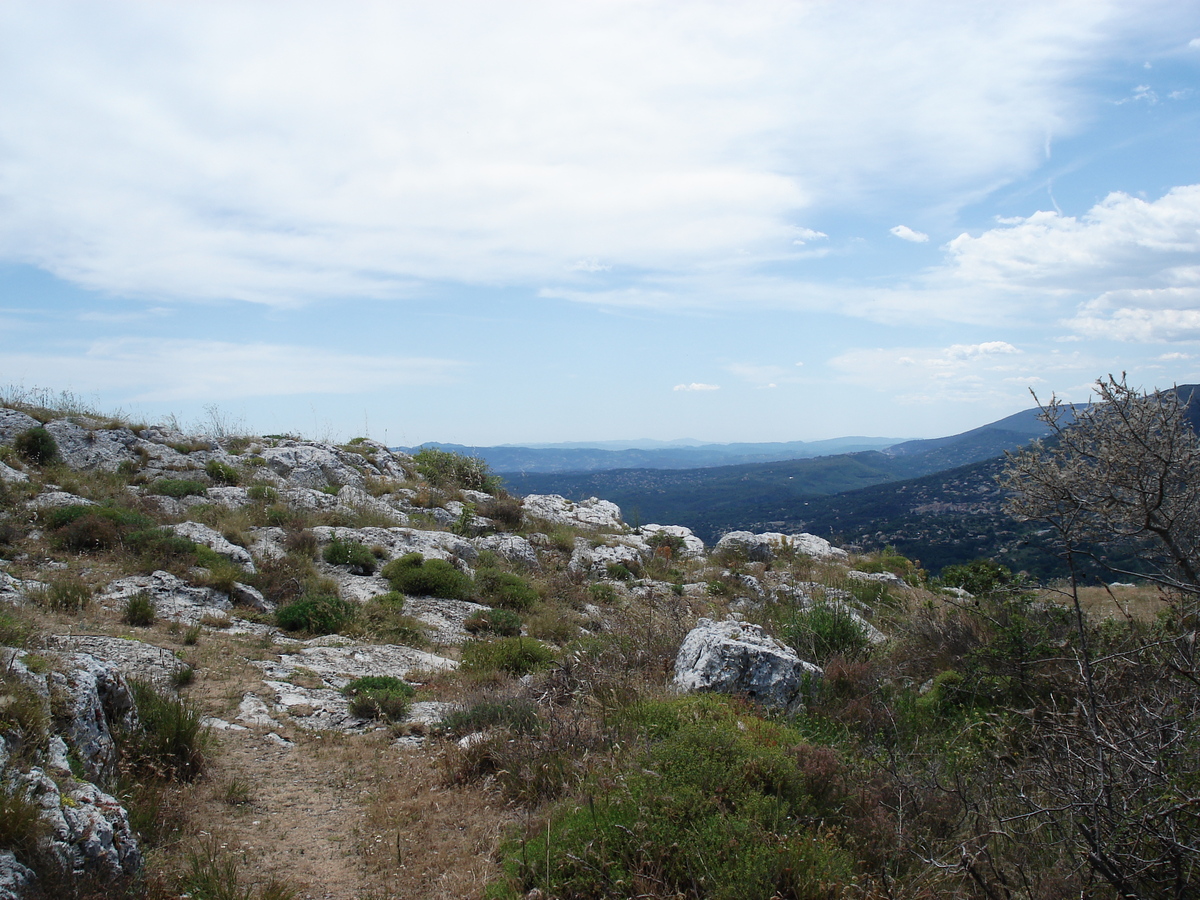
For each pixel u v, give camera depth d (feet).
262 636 33.55
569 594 52.75
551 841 15.20
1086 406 16.53
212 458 66.44
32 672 16.83
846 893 13.00
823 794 16.78
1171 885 11.69
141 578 35.94
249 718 24.34
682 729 18.30
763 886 12.89
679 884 13.39
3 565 33.86
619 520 93.81
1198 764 12.67
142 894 14.01
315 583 41.14
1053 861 13.96
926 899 13.19
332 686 28.73
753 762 16.62
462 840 17.38
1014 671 22.85
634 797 15.60
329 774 21.34
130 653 26.32
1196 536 16.07
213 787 19.39
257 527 50.78
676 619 34.47
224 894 14.24
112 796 16.33
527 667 32.48
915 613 31.91
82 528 39.11
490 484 88.38
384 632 37.50
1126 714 13.99
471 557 56.34
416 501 70.59
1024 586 27.35
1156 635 17.66
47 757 14.92
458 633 40.50
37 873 12.25
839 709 23.27
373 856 16.70
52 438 55.88
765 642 25.76
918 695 24.48
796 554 71.77
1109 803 12.25
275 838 17.53
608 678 25.41
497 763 20.97
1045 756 15.20
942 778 17.37
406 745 23.82
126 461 58.39
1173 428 14.57
